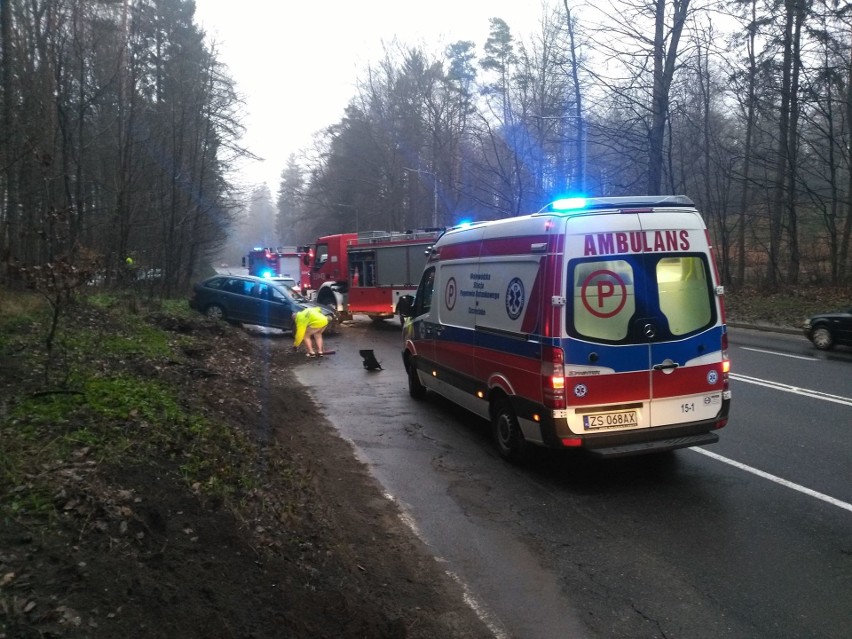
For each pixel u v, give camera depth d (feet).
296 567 13.53
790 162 81.71
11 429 16.53
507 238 23.15
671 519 18.02
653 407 20.54
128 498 13.60
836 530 16.97
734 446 24.38
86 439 16.58
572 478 21.58
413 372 34.01
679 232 20.83
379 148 169.58
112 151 69.10
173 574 11.50
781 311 69.21
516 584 14.62
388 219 179.01
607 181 86.79
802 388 34.22
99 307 43.29
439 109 148.46
